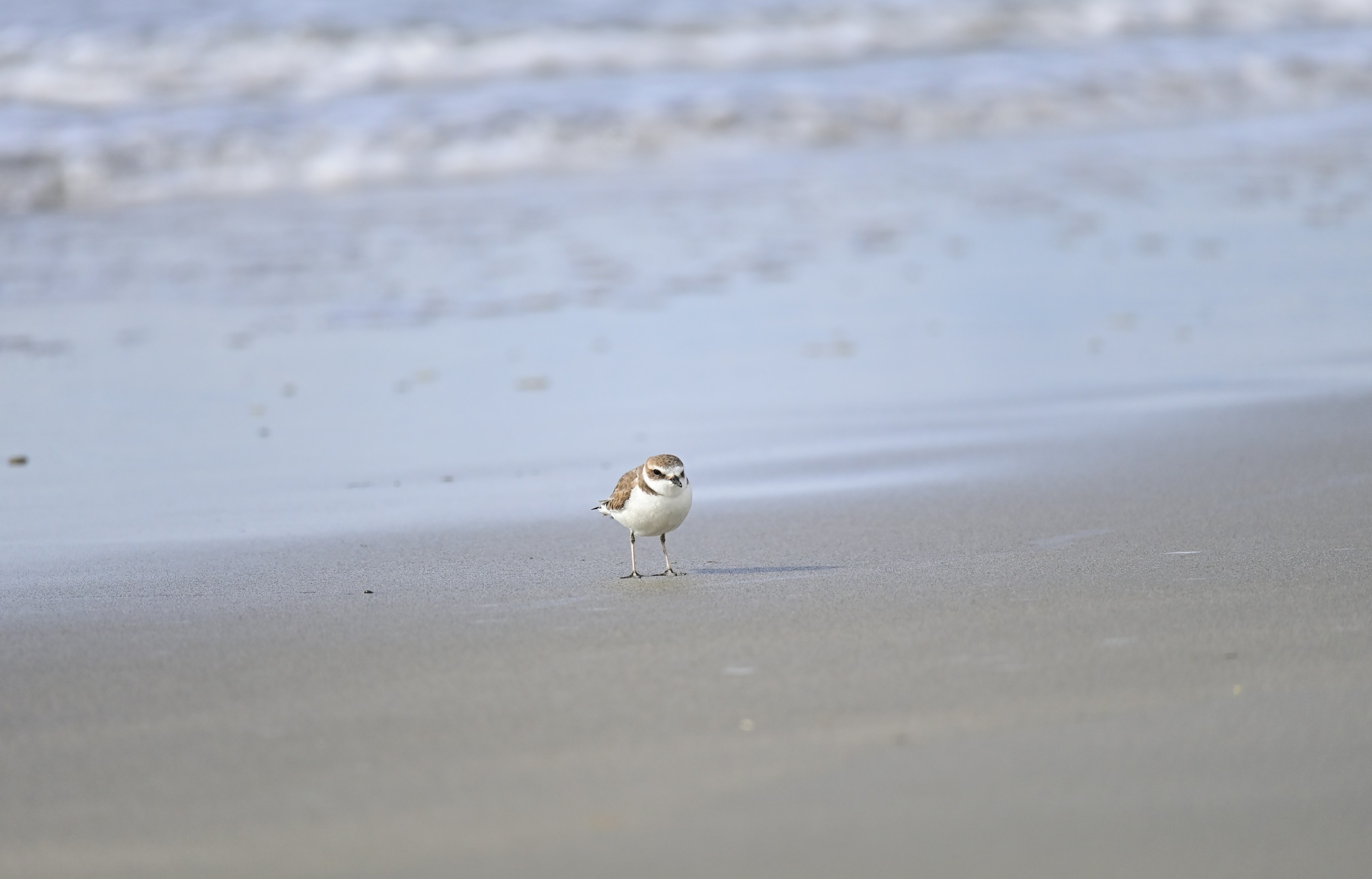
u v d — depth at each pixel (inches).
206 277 834.8
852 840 207.3
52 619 330.3
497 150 1149.1
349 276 834.8
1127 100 1376.7
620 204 1027.3
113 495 470.0
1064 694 260.8
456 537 413.4
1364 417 526.6
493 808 221.1
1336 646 282.5
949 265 854.5
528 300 782.5
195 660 296.7
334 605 339.0
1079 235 924.6
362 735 251.9
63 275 837.2
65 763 242.7
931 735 243.6
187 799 227.8
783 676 275.9
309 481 488.1
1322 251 856.9
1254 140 1239.5
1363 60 1505.9
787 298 783.7
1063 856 201.6
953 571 356.2
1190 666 273.3
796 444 522.0
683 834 210.8
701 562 377.1
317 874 203.2
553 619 321.7
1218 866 198.5
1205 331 690.2
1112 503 426.3
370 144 1133.7
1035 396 585.0
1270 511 408.2
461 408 588.7
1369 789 218.8
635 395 604.4
